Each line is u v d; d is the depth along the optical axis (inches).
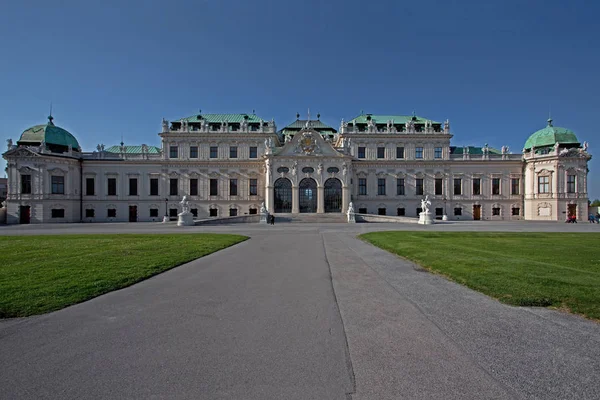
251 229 1614.2
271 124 2883.9
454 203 2898.6
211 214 2837.1
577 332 287.7
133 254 711.1
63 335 283.3
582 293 383.2
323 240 1067.9
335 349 256.4
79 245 883.4
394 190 2891.2
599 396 191.8
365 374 218.7
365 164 2883.9
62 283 440.1
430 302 379.9
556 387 201.8
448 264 574.9
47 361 237.6
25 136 2640.3
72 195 2672.2
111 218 2785.4
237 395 194.1
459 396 192.5
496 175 2898.6
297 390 199.3
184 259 655.1
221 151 2856.8
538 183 2768.2
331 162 2689.5
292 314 339.0
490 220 2795.3
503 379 211.5
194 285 461.7
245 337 279.7
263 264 627.2
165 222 2482.8
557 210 2632.9
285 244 956.0
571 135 2736.2
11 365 232.1
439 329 297.0
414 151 2901.1
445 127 2918.3
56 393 197.9
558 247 811.4
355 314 339.0
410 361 236.8
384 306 365.4
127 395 195.3
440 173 2896.2
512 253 703.7
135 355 246.4
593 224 2037.4
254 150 2866.6
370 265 615.2
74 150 2795.3
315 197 2687.0
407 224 2062.0
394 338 277.4
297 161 2677.2
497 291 402.3
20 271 515.8
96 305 367.6
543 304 362.0
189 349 256.4
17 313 333.1
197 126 2915.8
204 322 315.6
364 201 2881.4
